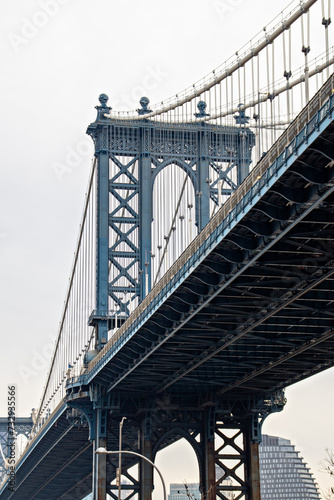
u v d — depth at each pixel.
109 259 136.12
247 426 116.81
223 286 76.62
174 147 141.00
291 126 58.75
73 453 167.00
